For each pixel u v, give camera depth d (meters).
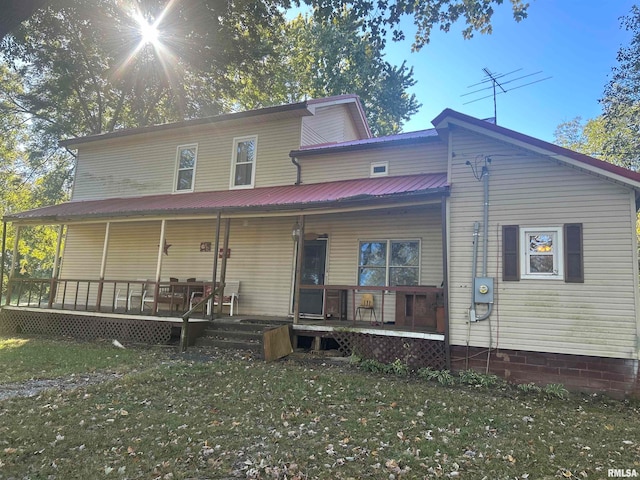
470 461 4.02
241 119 13.30
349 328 8.84
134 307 13.59
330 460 3.97
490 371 7.52
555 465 3.97
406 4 10.64
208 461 3.89
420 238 10.53
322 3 11.03
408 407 5.71
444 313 7.91
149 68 22.02
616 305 6.89
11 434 4.39
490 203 7.96
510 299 7.56
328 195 9.82
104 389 6.27
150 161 14.88
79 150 16.36
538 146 7.54
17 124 25.64
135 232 14.45
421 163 10.99
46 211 13.93
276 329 8.90
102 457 3.90
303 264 11.80
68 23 18.58
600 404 6.45
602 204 7.20
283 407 5.55
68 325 12.33
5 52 19.42
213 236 13.15
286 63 28.09
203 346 9.81
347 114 16.11
